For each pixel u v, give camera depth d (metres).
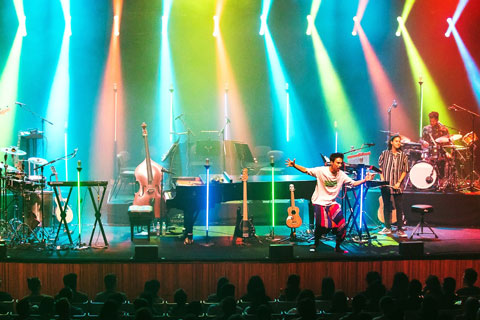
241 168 14.90
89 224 12.49
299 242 10.52
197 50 15.90
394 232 11.26
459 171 14.83
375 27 15.59
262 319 5.80
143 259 9.16
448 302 7.21
